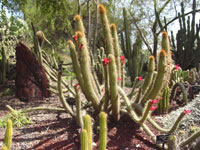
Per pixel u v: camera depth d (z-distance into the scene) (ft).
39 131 9.11
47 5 21.48
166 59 7.82
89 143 5.11
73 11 40.60
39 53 15.37
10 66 21.75
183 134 7.27
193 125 8.85
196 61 25.85
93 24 42.34
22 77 13.44
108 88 8.34
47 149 7.62
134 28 43.04
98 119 9.12
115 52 8.79
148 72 8.94
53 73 16.99
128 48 22.27
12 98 15.15
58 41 45.11
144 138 8.63
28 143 8.04
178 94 14.70
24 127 9.57
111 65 7.55
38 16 38.09
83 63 7.94
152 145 8.11
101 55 16.84
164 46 8.21
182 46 26.35
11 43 26.58
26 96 13.66
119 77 8.98
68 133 8.87
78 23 8.70
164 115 11.45
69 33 40.45
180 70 15.89
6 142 5.00
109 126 9.55
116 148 7.82
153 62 8.77
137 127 9.52
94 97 8.85
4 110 12.32
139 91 8.86
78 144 7.97
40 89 14.19
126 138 8.57
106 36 8.50
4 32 26.03
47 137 8.54
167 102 11.64
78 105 7.83
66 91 14.66
